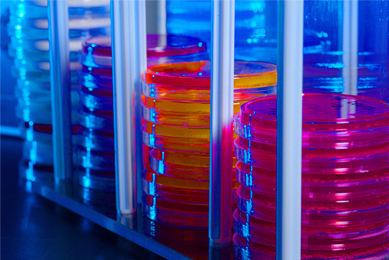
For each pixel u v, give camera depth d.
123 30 1.08
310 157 0.82
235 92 1.04
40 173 1.55
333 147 0.81
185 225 1.10
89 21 1.50
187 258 0.95
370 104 0.95
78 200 1.29
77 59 1.53
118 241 1.15
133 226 1.11
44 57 1.50
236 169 0.97
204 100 1.00
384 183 0.85
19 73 1.59
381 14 1.14
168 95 1.03
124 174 1.16
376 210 0.85
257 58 1.42
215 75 0.90
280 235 0.75
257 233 0.90
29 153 1.61
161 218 1.13
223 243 0.99
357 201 0.85
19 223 1.27
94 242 1.15
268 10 1.37
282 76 0.71
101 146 1.31
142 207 1.20
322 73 1.26
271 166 0.85
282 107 0.72
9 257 1.08
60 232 1.21
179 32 1.56
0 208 1.38
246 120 0.90
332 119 0.81
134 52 1.14
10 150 1.96
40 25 1.49
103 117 1.29
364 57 1.18
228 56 0.89
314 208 0.84
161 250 1.02
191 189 1.07
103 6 1.47
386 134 0.84
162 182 1.11
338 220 0.84
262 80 1.07
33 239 1.17
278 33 0.70
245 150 0.90
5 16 2.02
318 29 1.24
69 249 1.11
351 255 0.85
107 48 1.26
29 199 1.45
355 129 0.81
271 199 0.88
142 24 1.14
